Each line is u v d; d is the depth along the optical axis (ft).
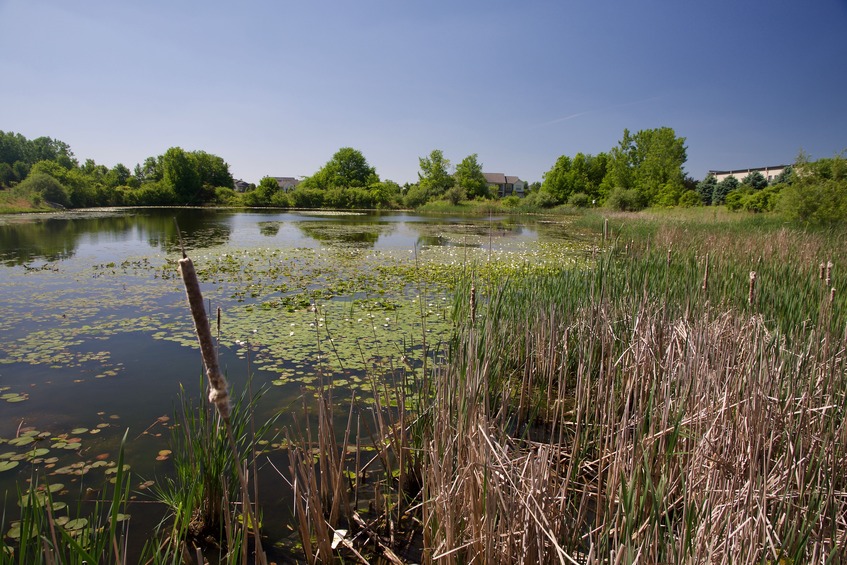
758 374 8.43
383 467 10.37
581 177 181.68
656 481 8.23
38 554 5.49
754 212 88.63
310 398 13.61
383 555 8.08
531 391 12.26
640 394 9.72
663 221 67.00
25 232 62.85
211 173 205.26
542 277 20.33
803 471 6.89
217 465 8.26
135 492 9.43
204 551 7.93
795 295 16.20
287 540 8.34
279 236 64.90
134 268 35.04
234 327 20.38
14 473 9.99
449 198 174.19
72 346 17.99
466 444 7.40
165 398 13.73
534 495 5.98
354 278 32.68
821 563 5.45
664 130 152.15
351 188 193.98
